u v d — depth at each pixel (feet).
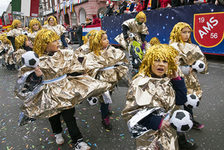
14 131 10.20
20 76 6.77
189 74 8.62
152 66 5.38
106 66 9.40
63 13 80.74
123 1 30.89
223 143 7.93
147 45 17.15
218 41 17.42
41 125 10.68
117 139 8.80
